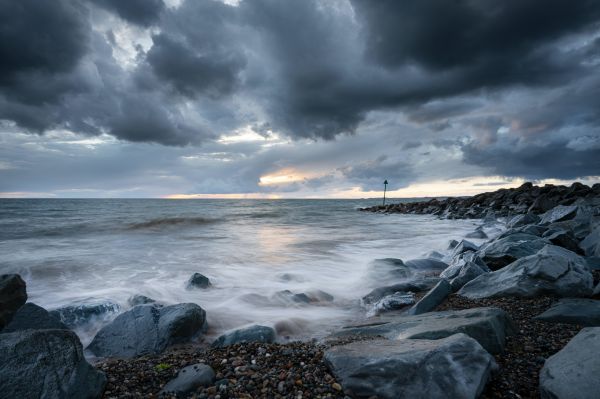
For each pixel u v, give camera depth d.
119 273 11.25
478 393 3.20
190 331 5.85
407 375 3.33
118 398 3.60
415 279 9.13
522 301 6.30
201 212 50.88
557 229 12.50
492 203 41.84
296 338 5.95
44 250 16.12
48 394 3.18
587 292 6.25
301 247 17.14
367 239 20.33
